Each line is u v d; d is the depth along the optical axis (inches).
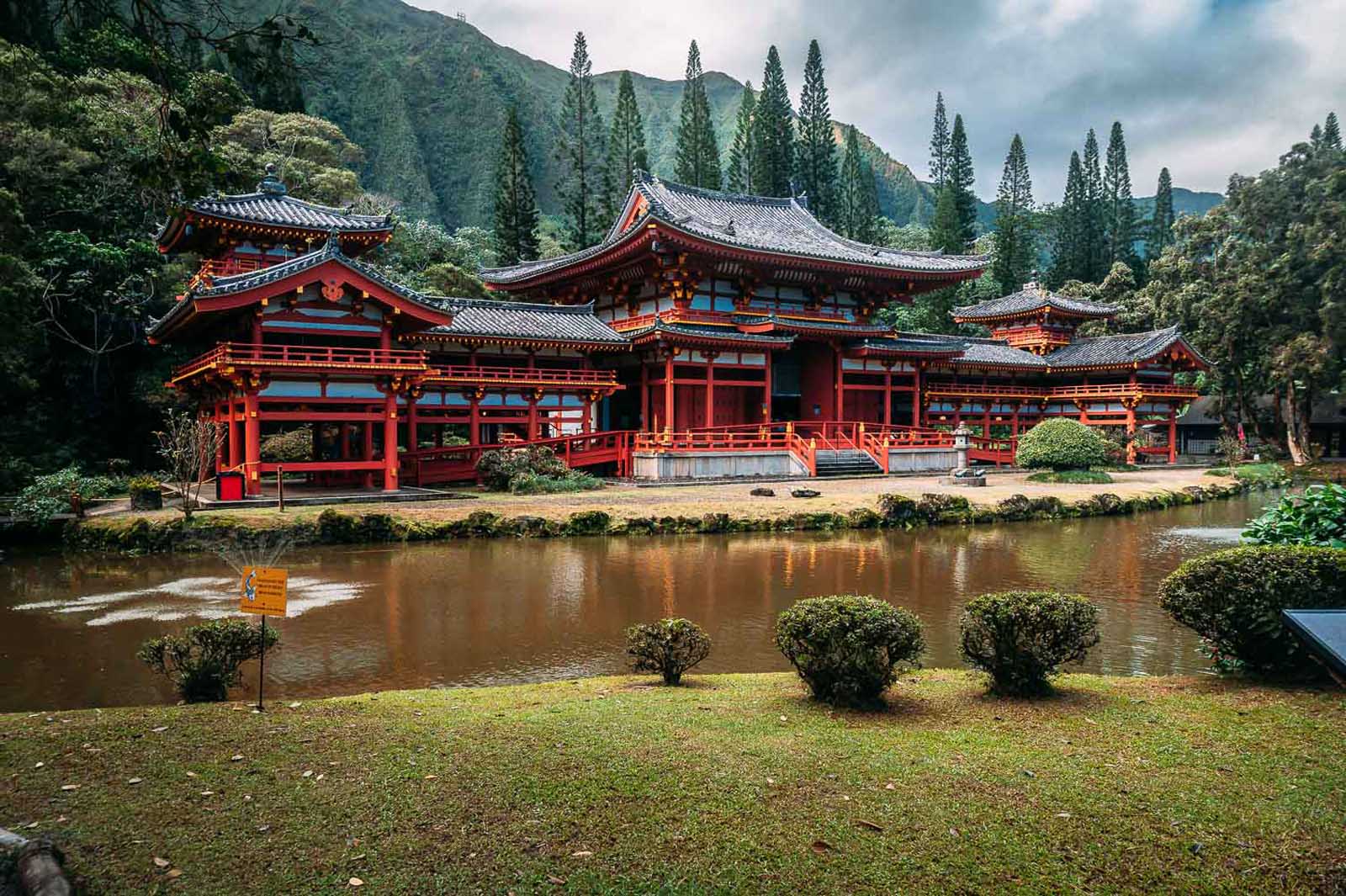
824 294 1870.1
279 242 1349.7
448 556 845.2
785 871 189.8
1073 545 966.4
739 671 465.7
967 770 251.3
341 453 1390.3
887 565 814.5
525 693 377.7
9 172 1558.8
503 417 1480.1
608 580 727.7
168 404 1585.9
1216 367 2472.9
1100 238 3703.3
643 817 217.8
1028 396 2423.7
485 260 2945.4
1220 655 381.1
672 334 1515.7
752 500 1189.7
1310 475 1994.3
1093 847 199.5
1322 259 2091.5
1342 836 201.6
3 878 182.7
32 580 724.0
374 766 254.7
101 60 1823.3
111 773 249.9
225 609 609.9
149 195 1707.7
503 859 195.9
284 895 180.9
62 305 1594.5
